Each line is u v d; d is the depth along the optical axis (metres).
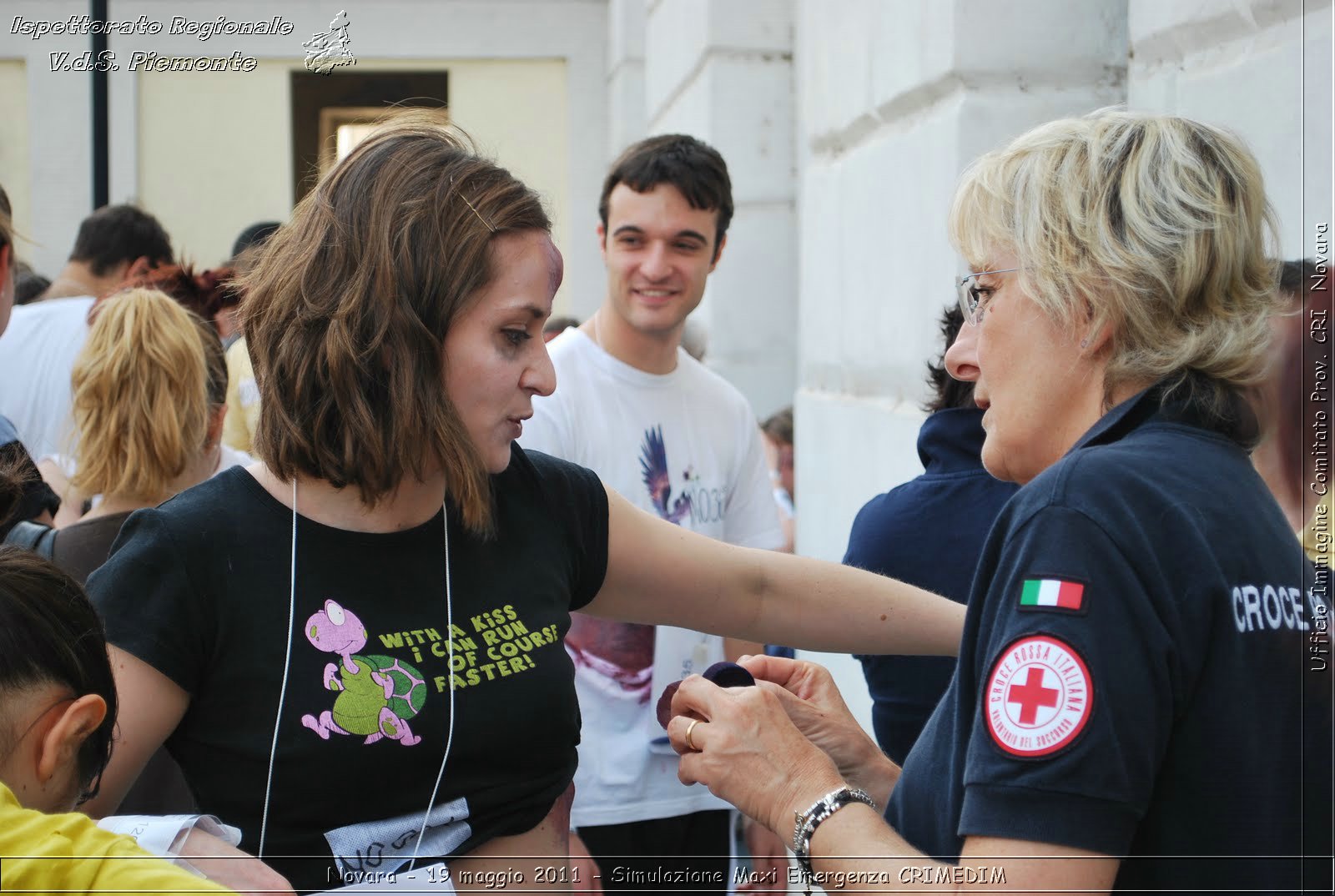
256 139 7.88
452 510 1.34
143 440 2.06
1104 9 2.36
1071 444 1.20
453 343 1.27
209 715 1.25
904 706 1.74
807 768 1.23
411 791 1.26
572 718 1.37
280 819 1.23
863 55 3.08
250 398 3.51
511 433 1.32
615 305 2.48
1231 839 1.03
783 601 1.58
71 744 1.14
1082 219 1.15
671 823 2.46
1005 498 1.75
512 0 8.41
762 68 4.74
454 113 8.52
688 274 2.45
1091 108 2.38
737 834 3.15
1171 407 1.14
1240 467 1.12
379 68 8.41
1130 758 0.99
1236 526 1.06
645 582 1.53
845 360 3.32
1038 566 1.04
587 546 1.47
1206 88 1.87
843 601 1.59
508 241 1.28
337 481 1.26
